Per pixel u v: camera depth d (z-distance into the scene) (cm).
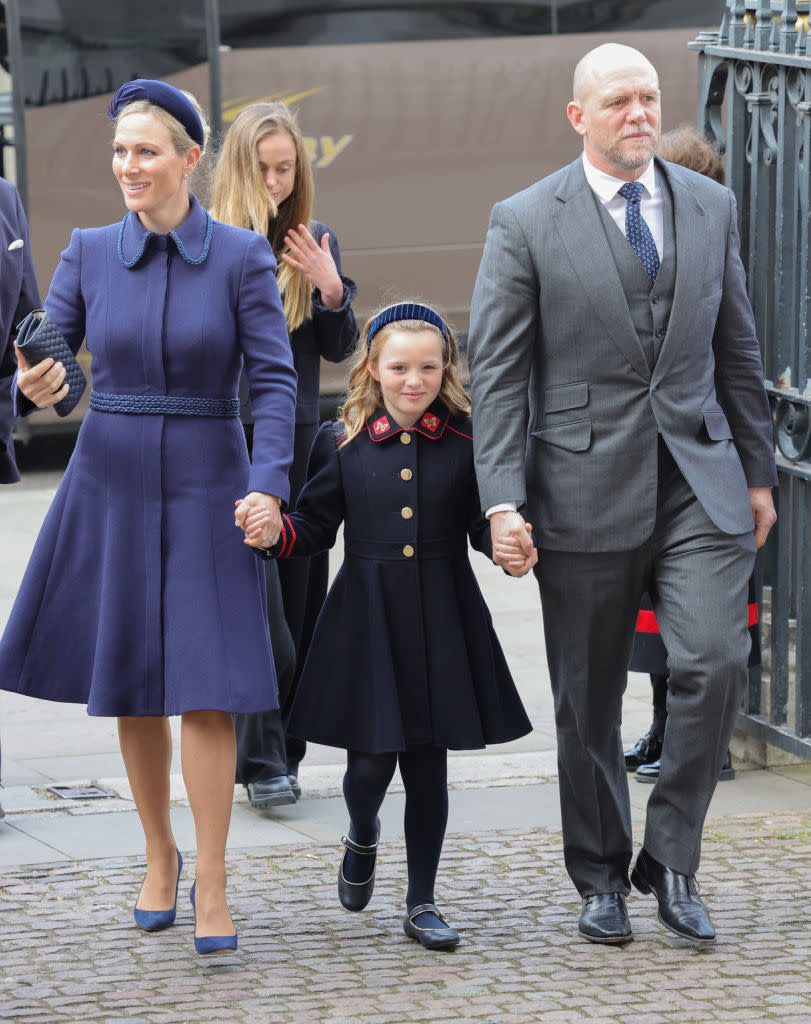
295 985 911
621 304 944
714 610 948
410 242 2811
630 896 1052
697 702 948
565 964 939
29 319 936
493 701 984
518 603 1992
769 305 1319
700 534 959
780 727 1311
